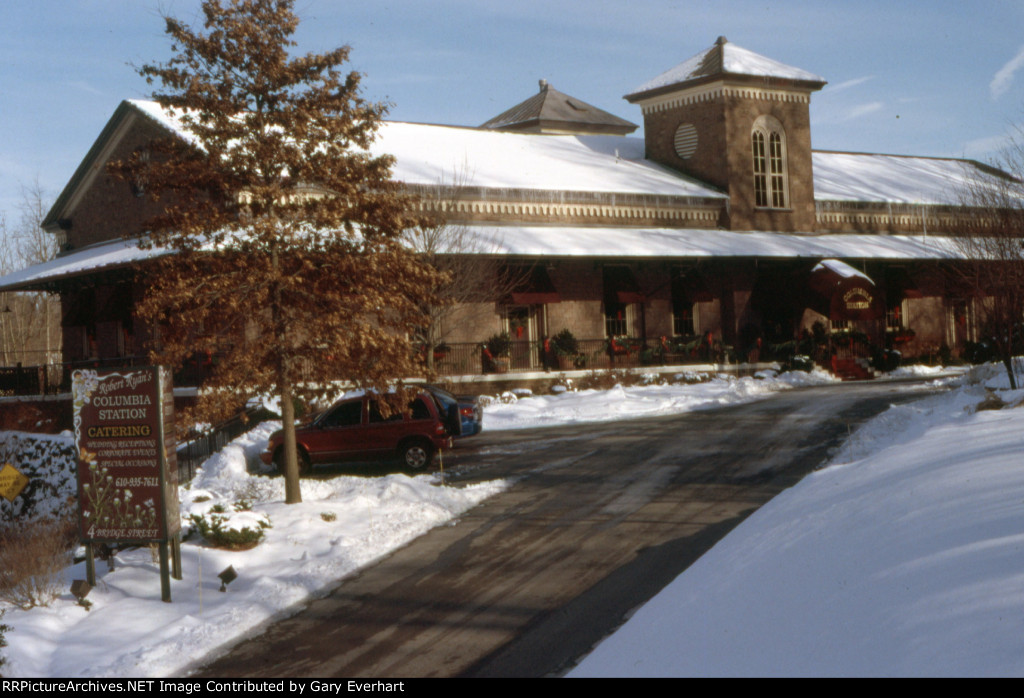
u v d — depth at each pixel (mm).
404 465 20844
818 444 20484
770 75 45750
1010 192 29906
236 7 15750
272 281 15719
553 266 37625
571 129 60344
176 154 16266
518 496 17094
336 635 10250
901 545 7723
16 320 63438
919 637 5641
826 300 40812
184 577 12656
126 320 34344
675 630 8148
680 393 33344
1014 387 23328
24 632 10336
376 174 16531
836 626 6551
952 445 12273
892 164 58469
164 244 16016
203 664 9562
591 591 11156
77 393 12023
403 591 11734
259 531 14055
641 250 37500
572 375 36250
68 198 38594
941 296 48844
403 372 16422
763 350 43125
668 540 13273
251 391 16344
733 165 45250
